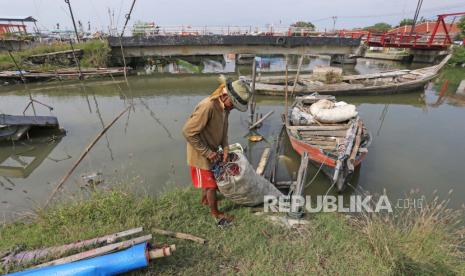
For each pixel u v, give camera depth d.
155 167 5.82
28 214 3.53
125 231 2.84
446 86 15.18
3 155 6.53
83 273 2.19
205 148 2.63
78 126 8.50
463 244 3.14
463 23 28.53
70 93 13.56
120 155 6.41
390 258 2.57
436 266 2.60
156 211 3.42
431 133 8.18
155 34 21.62
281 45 21.42
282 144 7.39
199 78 18.59
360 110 10.74
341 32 27.44
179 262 2.62
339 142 5.94
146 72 20.50
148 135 7.73
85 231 3.00
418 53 25.88
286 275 2.54
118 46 18.66
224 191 3.28
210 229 3.11
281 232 3.12
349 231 3.10
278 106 11.01
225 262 2.68
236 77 18.61
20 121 6.91
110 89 14.75
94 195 3.69
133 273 2.42
